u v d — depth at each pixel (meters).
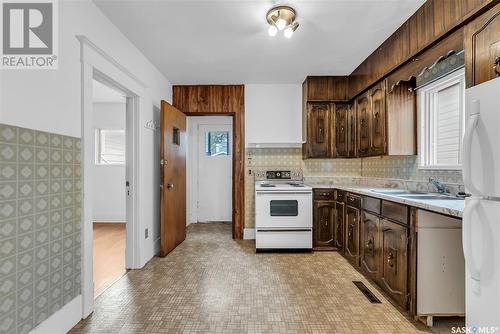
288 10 2.01
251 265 2.87
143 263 2.84
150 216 3.06
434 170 2.43
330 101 3.55
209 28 2.33
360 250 2.68
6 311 1.29
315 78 3.55
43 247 1.52
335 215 3.35
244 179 3.95
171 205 3.33
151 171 3.11
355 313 1.93
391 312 1.95
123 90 2.55
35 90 1.48
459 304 1.79
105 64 2.12
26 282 1.41
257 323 1.80
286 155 3.96
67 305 1.71
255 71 3.39
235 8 2.03
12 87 1.35
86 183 1.89
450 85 2.38
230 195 5.19
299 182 3.88
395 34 2.37
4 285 1.28
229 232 4.34
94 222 4.88
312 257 3.13
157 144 3.30
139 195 2.78
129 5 1.99
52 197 1.59
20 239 1.37
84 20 1.87
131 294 2.20
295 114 3.91
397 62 2.34
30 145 1.44
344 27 2.31
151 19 2.18
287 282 2.44
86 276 1.88
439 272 1.79
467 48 1.50
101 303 2.06
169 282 2.43
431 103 2.58
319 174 3.93
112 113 4.88
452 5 1.66
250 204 3.95
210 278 2.52
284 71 3.40
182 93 3.91
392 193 2.40
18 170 1.36
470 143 1.21
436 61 1.89
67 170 1.72
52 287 1.58
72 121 1.76
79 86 1.83
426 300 1.79
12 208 1.33
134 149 2.78
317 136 3.57
